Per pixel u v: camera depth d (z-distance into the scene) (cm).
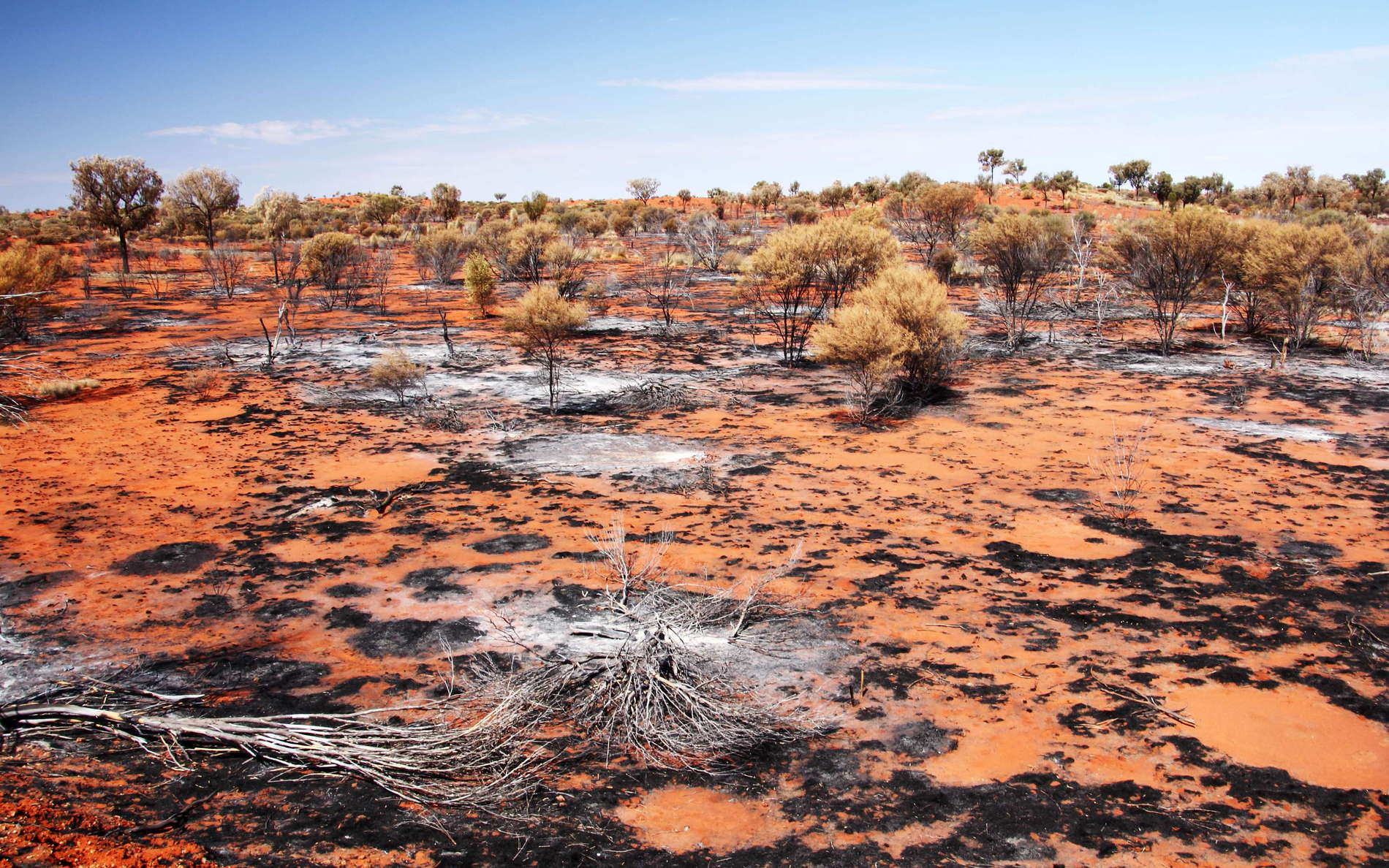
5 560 815
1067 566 795
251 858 399
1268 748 500
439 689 580
